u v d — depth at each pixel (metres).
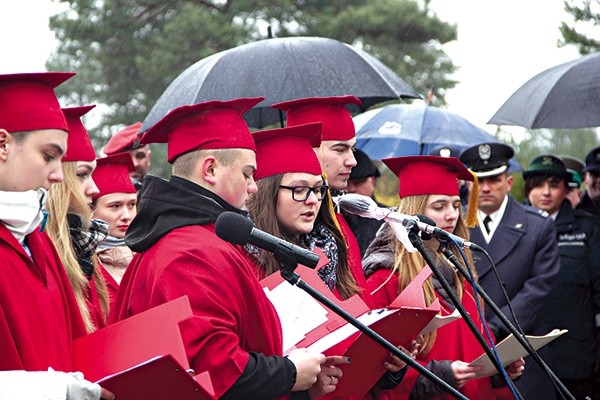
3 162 8.41
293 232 11.40
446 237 10.77
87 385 7.77
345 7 39.22
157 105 15.19
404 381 12.59
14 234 8.52
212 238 9.54
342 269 12.09
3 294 8.27
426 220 10.96
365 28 38.50
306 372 9.55
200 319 9.07
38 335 8.38
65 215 11.04
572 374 18.83
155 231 9.64
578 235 19.34
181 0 37.59
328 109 13.43
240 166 9.91
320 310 10.54
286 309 10.49
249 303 9.60
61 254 10.78
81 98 37.22
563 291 19.06
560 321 18.97
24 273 8.45
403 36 39.62
